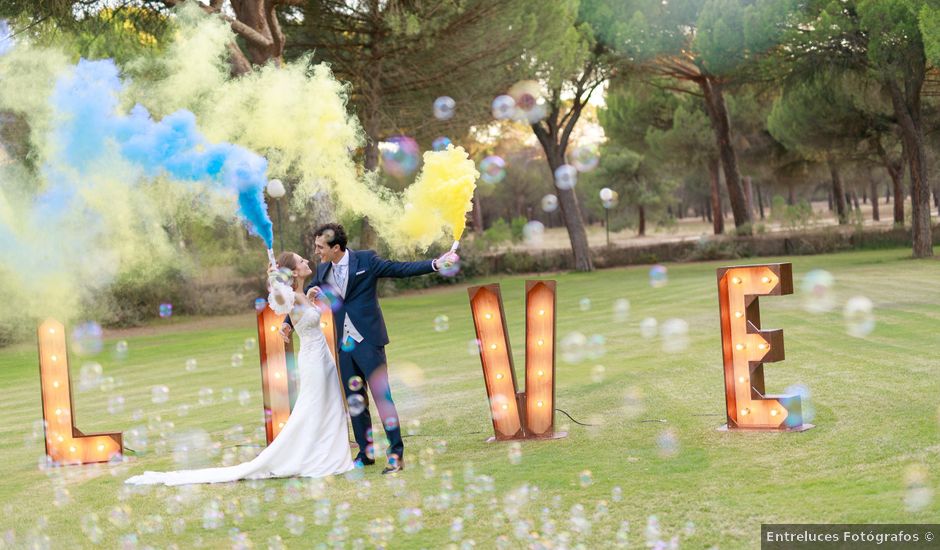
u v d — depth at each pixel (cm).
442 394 711
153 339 1473
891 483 371
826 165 3216
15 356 1333
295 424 477
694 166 3484
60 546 365
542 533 339
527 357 530
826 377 646
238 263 2064
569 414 592
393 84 1733
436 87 1748
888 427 475
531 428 530
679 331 1028
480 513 375
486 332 530
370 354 474
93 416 727
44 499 452
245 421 657
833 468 404
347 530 363
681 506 363
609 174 4462
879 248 2847
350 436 579
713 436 495
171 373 987
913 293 1273
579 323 1197
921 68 2102
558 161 2695
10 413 775
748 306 509
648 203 4434
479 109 1823
